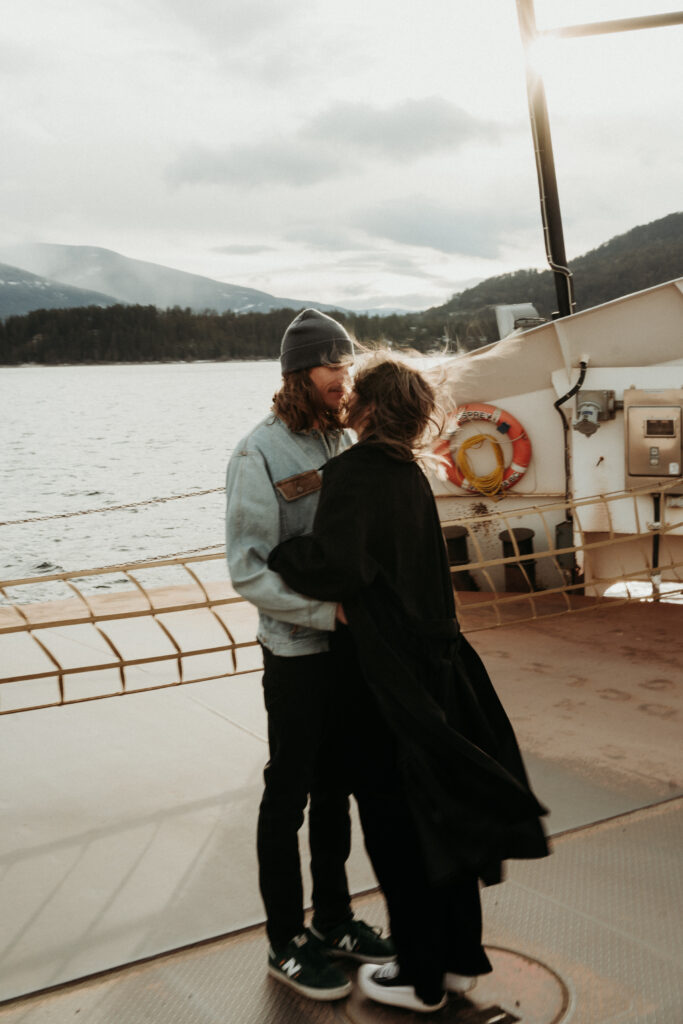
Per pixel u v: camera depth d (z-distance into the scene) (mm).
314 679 2186
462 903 2117
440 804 1951
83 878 2908
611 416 6180
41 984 2357
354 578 1967
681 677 4707
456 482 6785
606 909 2600
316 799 2363
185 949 2494
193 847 3100
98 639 5809
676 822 3121
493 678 4809
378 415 2078
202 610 6484
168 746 4027
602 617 5938
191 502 21938
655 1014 2146
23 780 3703
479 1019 2156
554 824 3137
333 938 2404
